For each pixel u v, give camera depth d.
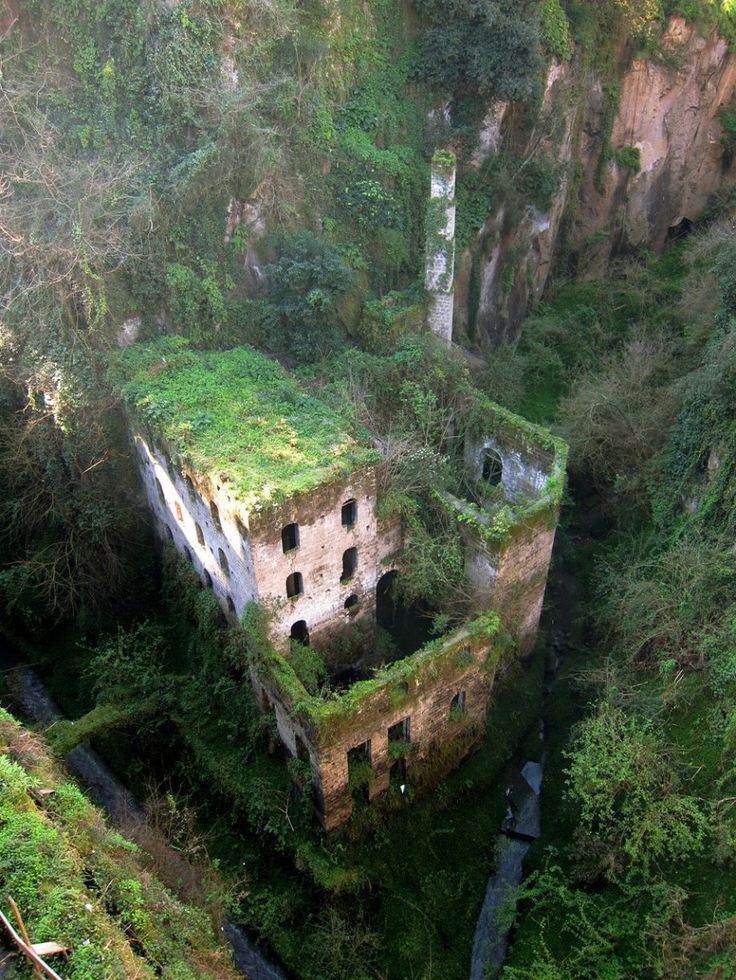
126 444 29.95
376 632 28.78
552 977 20.33
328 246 32.06
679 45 44.62
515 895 23.02
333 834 23.73
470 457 31.88
